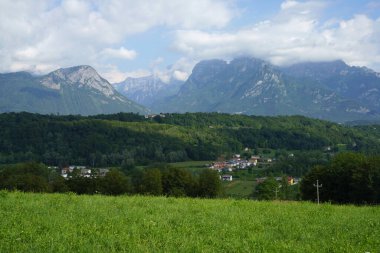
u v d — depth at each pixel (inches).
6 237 474.6
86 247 446.6
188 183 3319.4
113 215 661.9
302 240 547.8
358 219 740.7
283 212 808.9
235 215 734.5
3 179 3157.0
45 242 458.9
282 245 502.3
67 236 490.0
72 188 3169.3
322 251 482.9
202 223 628.1
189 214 724.0
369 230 622.2
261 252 470.6
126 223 600.1
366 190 2544.3
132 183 3612.2
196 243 492.1
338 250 482.9
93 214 661.3
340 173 2652.6
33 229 521.3
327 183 2704.2
